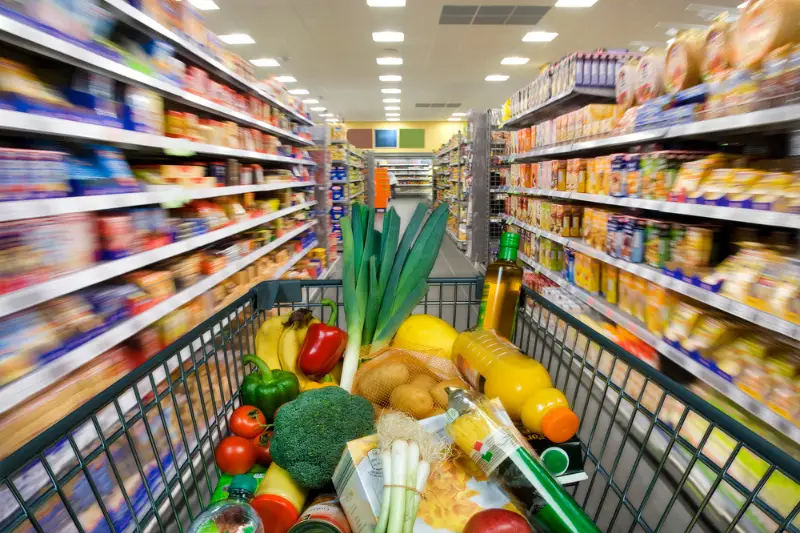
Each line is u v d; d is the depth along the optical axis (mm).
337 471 784
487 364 960
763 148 2027
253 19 7852
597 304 2666
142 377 789
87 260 1635
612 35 8617
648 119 2166
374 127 22281
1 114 1237
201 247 2791
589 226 2832
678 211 1936
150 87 2088
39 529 590
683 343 1944
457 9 7414
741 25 1609
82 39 1571
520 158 4281
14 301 1278
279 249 4398
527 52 9883
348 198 8609
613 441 1934
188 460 897
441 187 14875
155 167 2248
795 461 558
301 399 944
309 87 13734
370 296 1308
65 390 1480
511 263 1273
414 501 643
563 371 2297
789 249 1565
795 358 1521
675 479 1706
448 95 15031
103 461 1268
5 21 1250
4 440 1256
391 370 1013
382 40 9055
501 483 729
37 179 1388
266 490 848
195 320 2416
